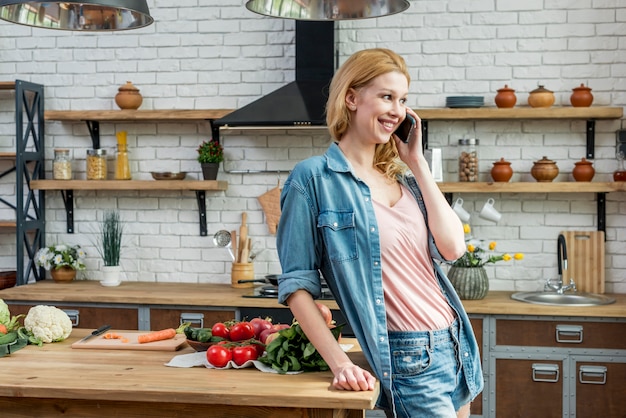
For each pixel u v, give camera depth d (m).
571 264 4.89
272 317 4.54
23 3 2.61
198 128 5.27
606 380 4.31
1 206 5.45
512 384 4.38
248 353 2.48
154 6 5.27
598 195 4.89
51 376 2.36
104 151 5.19
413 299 2.35
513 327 4.37
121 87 5.14
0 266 5.48
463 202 5.02
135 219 5.33
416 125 2.41
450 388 2.38
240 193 5.22
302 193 2.35
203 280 5.27
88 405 2.30
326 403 2.11
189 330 2.71
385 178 2.47
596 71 4.89
